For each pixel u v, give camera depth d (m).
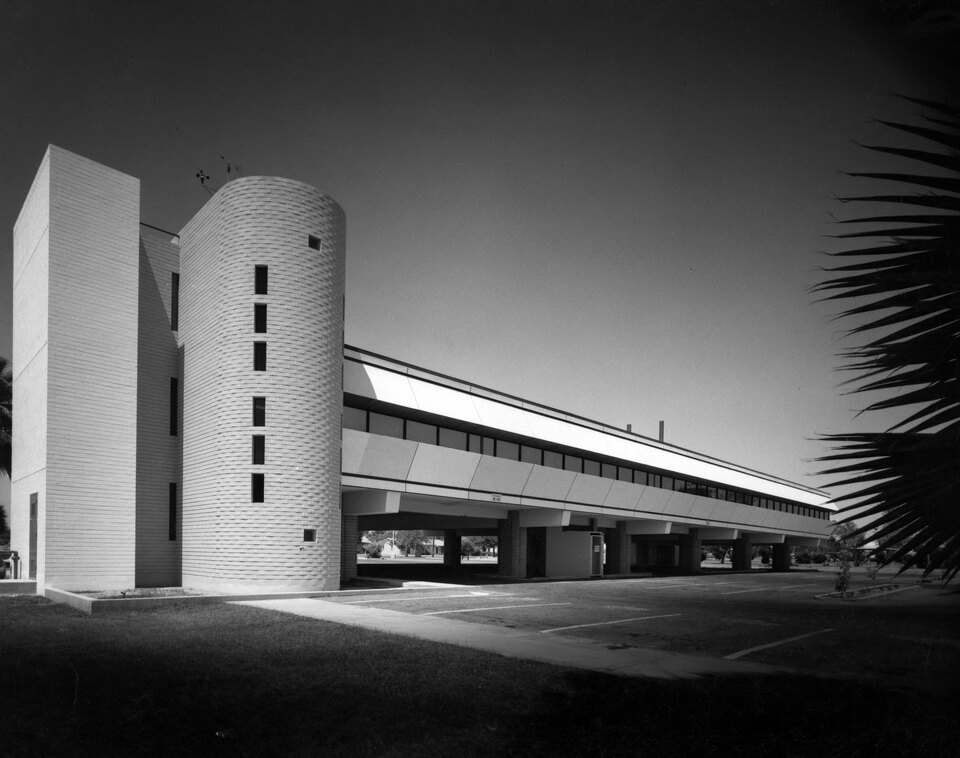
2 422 35.88
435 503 35.06
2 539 35.62
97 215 24.98
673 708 8.60
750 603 25.14
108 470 24.17
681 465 48.34
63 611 18.20
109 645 12.77
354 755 6.86
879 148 2.81
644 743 7.27
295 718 7.99
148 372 26.73
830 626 18.14
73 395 23.69
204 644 12.89
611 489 41.25
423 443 29.20
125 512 24.36
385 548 134.62
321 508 24.11
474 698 8.98
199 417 25.28
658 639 14.94
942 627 17.98
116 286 25.14
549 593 27.64
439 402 30.48
